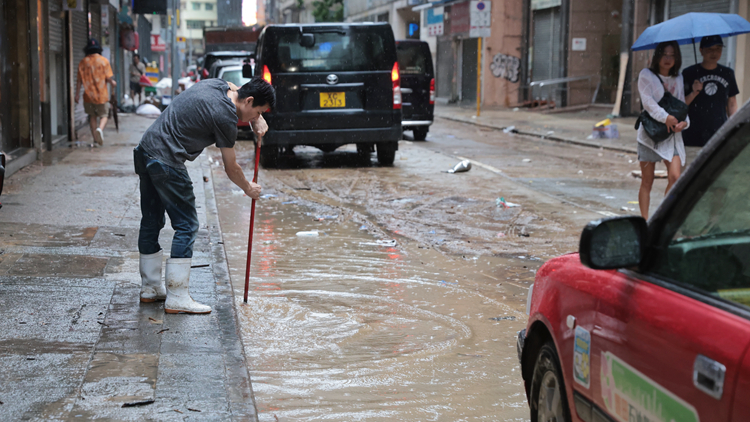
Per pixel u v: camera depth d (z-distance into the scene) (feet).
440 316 17.63
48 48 44.57
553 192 36.01
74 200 28.63
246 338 15.85
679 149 25.54
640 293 7.82
